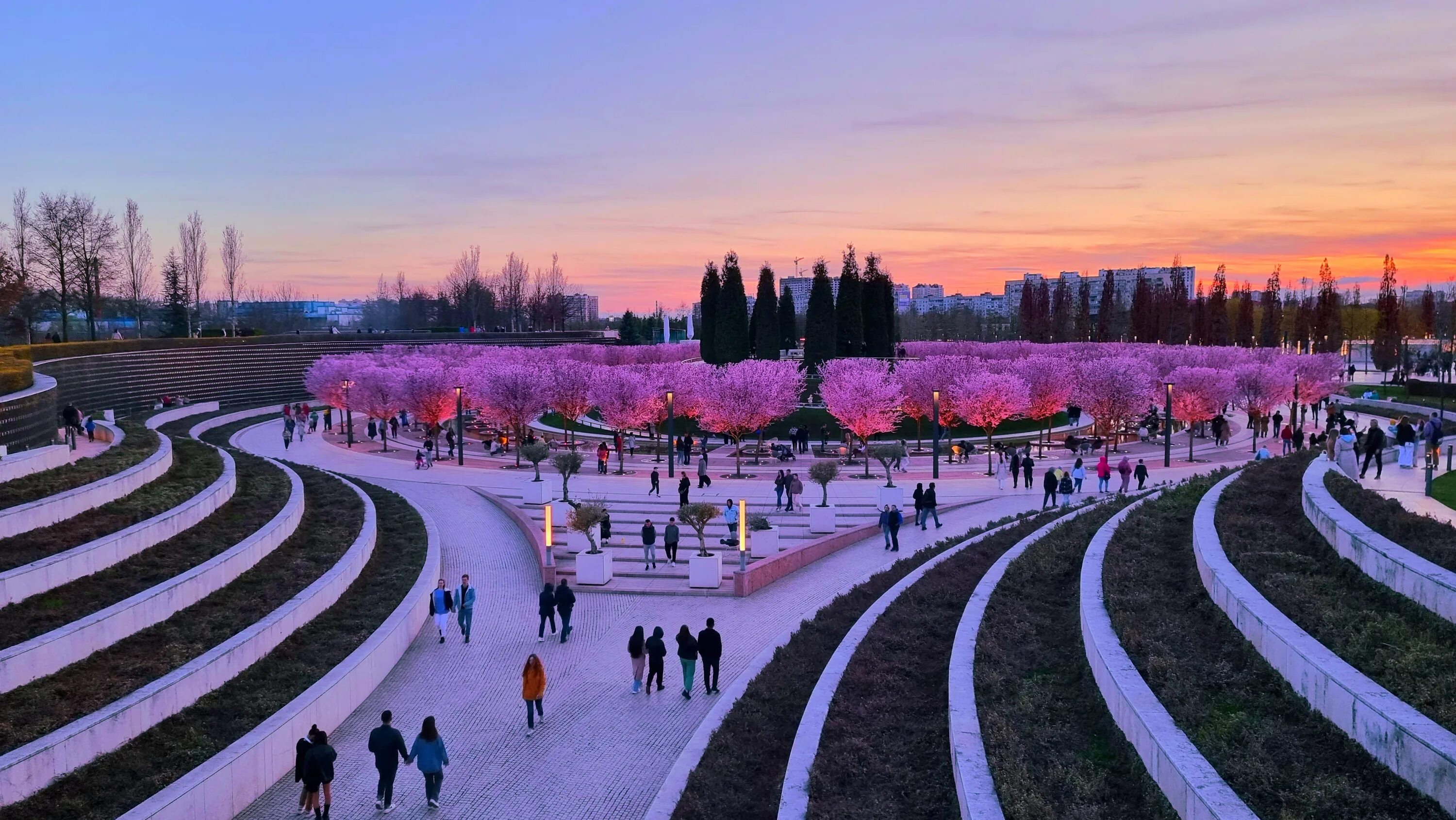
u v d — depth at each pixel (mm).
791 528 29688
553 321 139625
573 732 15266
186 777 12242
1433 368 90438
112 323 101938
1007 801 9289
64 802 11812
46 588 16234
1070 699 12117
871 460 46844
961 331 173875
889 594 19234
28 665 13844
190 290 89688
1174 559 16266
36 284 69188
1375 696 8898
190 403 62719
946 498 35062
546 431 62062
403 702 16578
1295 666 10195
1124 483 32812
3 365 26109
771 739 13445
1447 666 9305
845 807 10367
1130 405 49281
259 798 13336
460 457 44750
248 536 20609
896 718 12844
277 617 17078
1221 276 114250
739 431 47312
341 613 19109
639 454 50688
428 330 132750
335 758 13484
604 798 13141
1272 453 47469
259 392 76125
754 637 19703
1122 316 137500
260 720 14203
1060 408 57125
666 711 16031
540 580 24219
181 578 17328
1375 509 14000
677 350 94562
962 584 19078
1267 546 14430
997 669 13148
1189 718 9859
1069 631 14633
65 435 30016
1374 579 12164
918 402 53938
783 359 84500
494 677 17672
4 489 19406
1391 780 8266
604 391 48500
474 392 51750
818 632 18031
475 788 13445
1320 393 63969
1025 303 130125
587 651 19078
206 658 15039
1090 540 19703
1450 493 17844
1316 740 9297
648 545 24984
